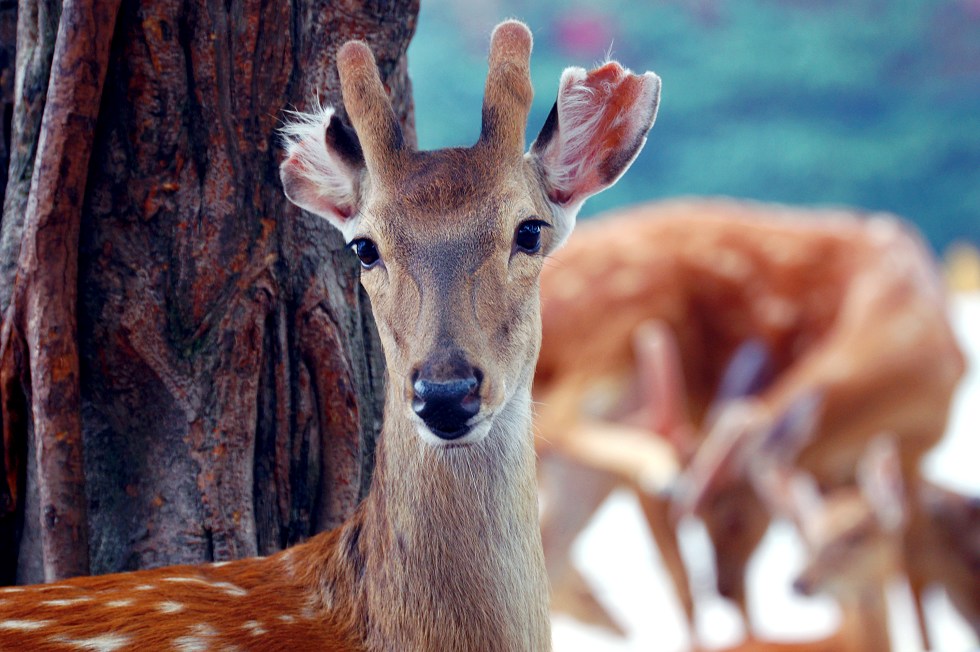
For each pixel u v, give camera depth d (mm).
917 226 66062
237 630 5660
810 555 14352
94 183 6414
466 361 5281
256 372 6652
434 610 5609
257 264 6613
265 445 6766
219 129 6465
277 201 6664
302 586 6043
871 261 16219
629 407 15742
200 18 6352
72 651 5352
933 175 65688
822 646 14078
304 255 6773
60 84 6188
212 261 6508
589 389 15516
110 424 6613
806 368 15797
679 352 16141
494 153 5621
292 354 6801
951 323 16578
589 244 15969
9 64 6949
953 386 16016
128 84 6344
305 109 6652
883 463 15266
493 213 5516
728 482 14703
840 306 16109
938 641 16297
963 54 67188
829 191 64688
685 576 15016
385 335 5633
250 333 6609
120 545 6645
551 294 15570
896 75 67125
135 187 6426
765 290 16188
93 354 6527
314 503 6902
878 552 14219
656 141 66062
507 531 5707
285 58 6578
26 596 5688
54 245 6293
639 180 64812
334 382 6852
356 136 6059
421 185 5539
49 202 6254
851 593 14203
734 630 15961
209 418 6586
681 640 15391
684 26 67250
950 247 62625
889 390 15500
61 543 6387
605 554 18547
